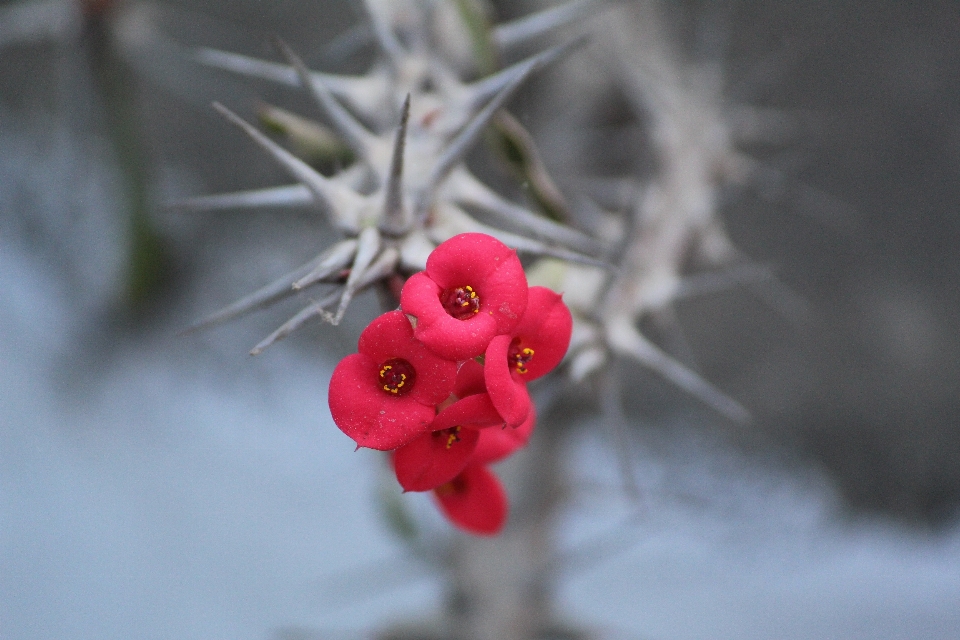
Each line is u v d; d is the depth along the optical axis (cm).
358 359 34
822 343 81
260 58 74
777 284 80
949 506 82
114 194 65
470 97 39
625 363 75
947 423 79
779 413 81
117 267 73
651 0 55
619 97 57
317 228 79
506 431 36
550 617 54
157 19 61
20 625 81
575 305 41
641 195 47
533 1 57
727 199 61
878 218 81
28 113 76
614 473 83
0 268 81
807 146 80
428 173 37
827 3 82
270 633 82
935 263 80
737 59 80
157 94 76
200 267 79
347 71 74
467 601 53
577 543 82
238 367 83
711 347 81
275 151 36
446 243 34
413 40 40
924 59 82
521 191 43
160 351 81
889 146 81
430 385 34
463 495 37
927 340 79
